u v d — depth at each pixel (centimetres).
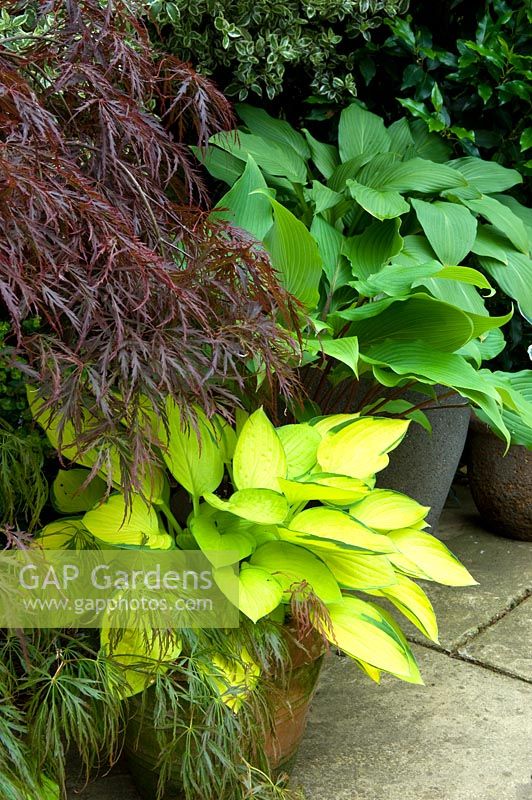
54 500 192
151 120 174
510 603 268
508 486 306
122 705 165
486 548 310
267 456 174
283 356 172
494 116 330
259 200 229
